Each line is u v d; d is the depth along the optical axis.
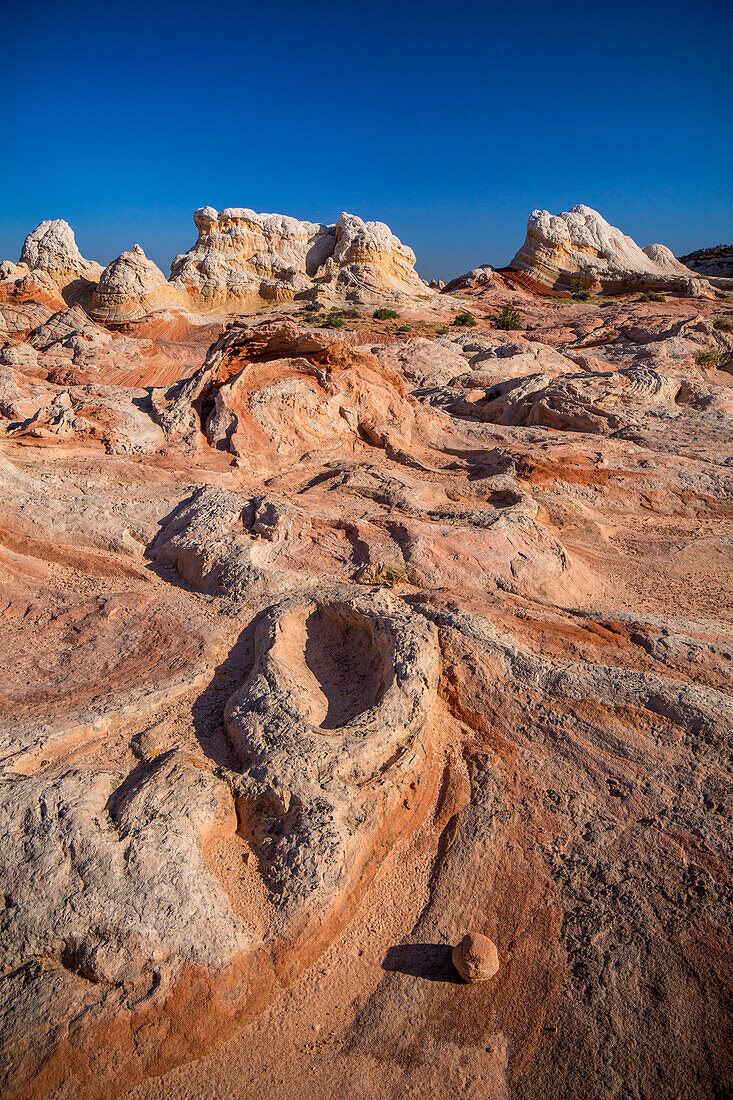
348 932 6.36
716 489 17.66
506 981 6.03
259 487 15.24
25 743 7.41
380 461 18.03
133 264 59.31
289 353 19.75
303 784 6.97
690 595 13.03
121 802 6.70
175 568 12.27
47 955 5.60
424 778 7.88
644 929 6.34
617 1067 5.37
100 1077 5.07
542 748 8.22
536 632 9.91
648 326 37.88
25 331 47.47
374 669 9.15
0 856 5.99
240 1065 5.31
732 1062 5.33
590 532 15.66
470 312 65.50
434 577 11.49
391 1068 5.39
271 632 9.38
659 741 7.98
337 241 72.06
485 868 7.01
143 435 16.81
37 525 12.64
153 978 5.43
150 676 9.12
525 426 22.97
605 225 79.31
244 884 6.38
